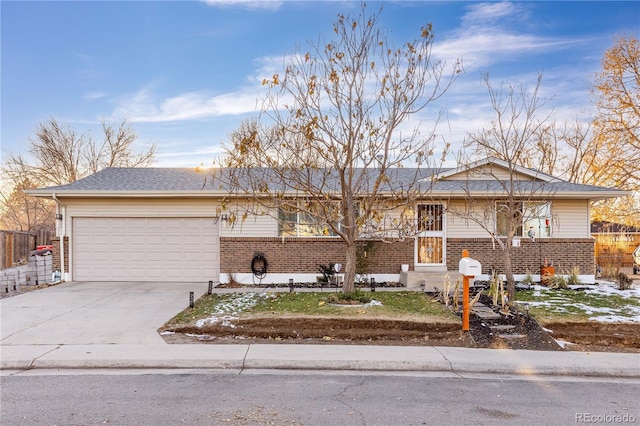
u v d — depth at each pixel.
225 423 4.51
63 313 9.84
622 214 25.80
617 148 24.89
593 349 7.52
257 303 10.63
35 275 13.82
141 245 14.45
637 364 6.59
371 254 13.98
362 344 7.66
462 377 6.23
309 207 10.63
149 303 10.91
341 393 5.47
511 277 10.87
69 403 5.07
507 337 8.02
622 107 24.69
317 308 9.68
